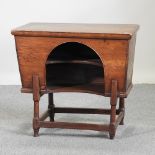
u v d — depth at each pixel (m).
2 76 3.66
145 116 2.78
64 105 3.05
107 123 2.63
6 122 2.66
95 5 3.55
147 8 3.52
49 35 2.24
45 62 2.30
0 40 3.62
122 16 3.55
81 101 3.15
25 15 3.58
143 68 3.62
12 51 3.63
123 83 2.24
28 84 2.34
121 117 2.50
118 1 3.53
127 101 3.11
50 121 2.45
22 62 2.32
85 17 3.57
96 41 2.21
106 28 2.36
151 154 2.16
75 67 2.57
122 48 2.19
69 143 2.30
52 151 2.20
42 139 2.36
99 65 2.35
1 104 3.07
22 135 2.43
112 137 2.34
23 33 2.26
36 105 2.35
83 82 2.47
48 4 3.55
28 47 2.29
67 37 2.23
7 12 3.57
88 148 2.23
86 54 2.52
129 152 2.18
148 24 3.55
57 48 2.49
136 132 2.47
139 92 3.36
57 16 3.58
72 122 2.52
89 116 2.77
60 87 2.38
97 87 2.38
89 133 2.44
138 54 3.60
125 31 2.22
